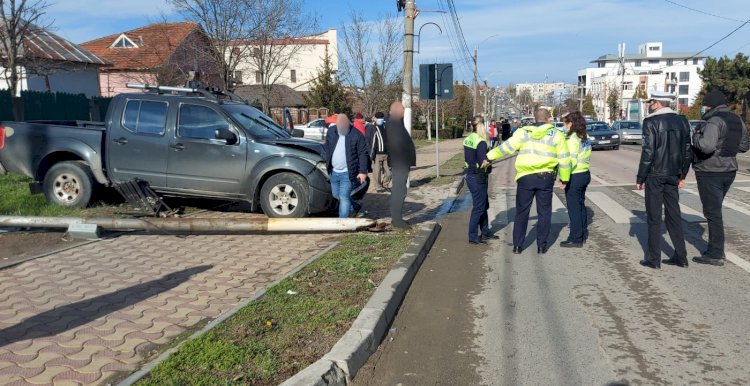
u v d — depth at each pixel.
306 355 4.16
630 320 5.13
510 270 6.84
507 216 10.59
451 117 61.91
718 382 3.96
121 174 9.27
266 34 21.06
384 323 4.91
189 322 4.84
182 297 5.49
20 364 3.99
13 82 17.39
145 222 7.86
